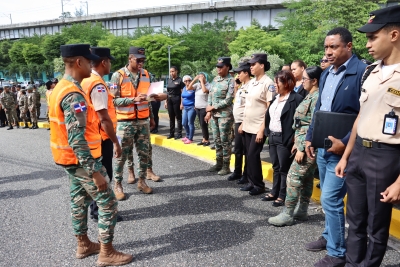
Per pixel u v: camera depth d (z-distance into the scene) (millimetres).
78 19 50281
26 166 6359
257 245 3295
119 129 4453
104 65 3803
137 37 37969
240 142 5086
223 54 33125
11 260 3098
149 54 31516
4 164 6551
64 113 2645
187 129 7641
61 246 3352
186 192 4773
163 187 4996
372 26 2168
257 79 4539
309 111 3330
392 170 2174
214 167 5727
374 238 2355
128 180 5199
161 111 18312
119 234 3568
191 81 7375
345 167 2578
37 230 3705
